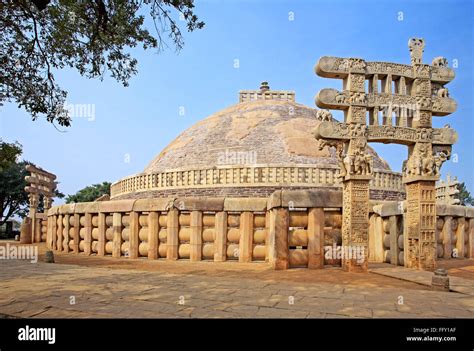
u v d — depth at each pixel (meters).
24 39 10.47
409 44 12.80
